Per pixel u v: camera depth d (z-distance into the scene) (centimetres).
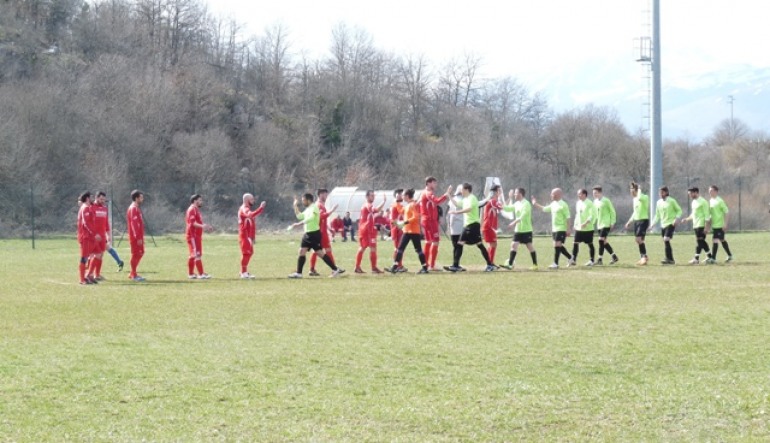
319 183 8831
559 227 3108
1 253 4531
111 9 10900
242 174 8419
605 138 9631
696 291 2275
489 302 2073
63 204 7019
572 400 1104
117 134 7831
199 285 2572
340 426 999
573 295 2203
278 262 3656
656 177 6225
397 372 1279
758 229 7075
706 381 1191
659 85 6197
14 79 8394
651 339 1540
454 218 3009
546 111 11544
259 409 1075
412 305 2027
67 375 1264
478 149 9319
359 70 11038
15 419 1034
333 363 1345
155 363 1349
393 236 3125
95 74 8744
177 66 10175
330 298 2181
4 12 9612
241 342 1533
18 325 1753
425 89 11225
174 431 984
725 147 11244
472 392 1151
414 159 9081
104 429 992
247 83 10938
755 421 991
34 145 7150
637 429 973
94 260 2708
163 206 7119
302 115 10325
